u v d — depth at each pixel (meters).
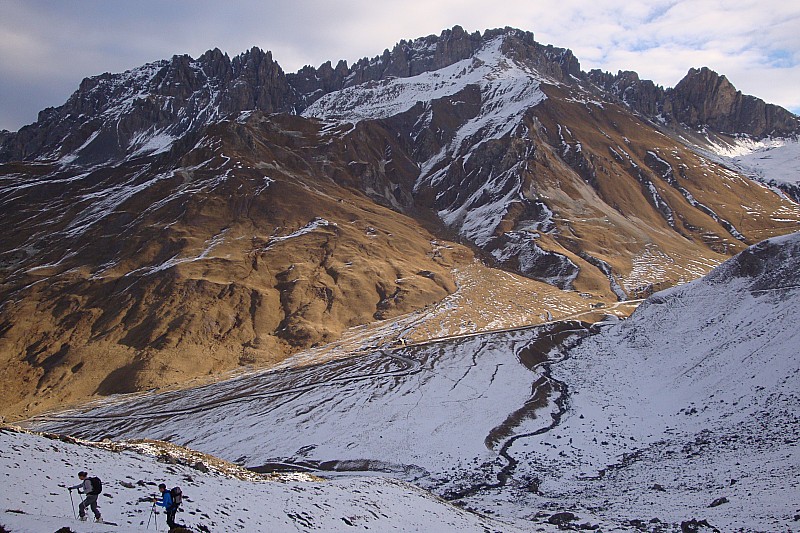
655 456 64.38
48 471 31.22
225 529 29.91
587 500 55.72
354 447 72.81
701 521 45.00
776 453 56.59
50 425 90.62
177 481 35.81
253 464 70.75
